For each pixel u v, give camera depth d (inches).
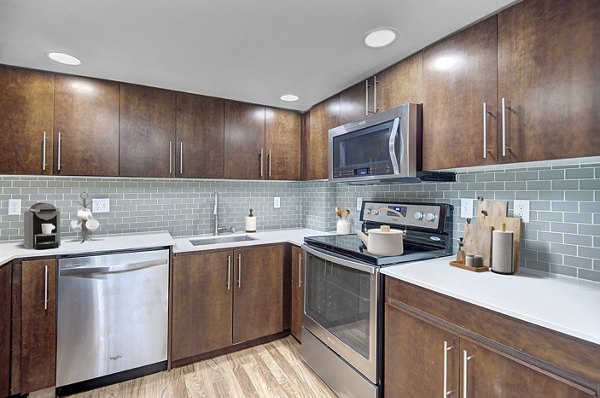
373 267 60.9
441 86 60.8
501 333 40.4
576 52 41.7
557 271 55.5
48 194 87.4
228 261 90.1
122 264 75.8
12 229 83.2
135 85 86.9
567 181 54.3
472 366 43.8
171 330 82.6
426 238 75.4
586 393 32.5
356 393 64.9
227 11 52.4
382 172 69.9
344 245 76.2
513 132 49.0
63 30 58.3
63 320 70.2
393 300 57.7
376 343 60.0
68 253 70.9
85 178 91.8
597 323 34.6
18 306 66.1
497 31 51.3
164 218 103.8
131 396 71.6
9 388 64.7
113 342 75.2
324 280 77.8
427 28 57.2
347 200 110.3
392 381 57.4
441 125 60.6
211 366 84.8
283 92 93.2
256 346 96.4
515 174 61.6
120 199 96.8
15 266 66.0
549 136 44.5
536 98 46.0
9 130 73.0
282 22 55.8
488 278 53.6
